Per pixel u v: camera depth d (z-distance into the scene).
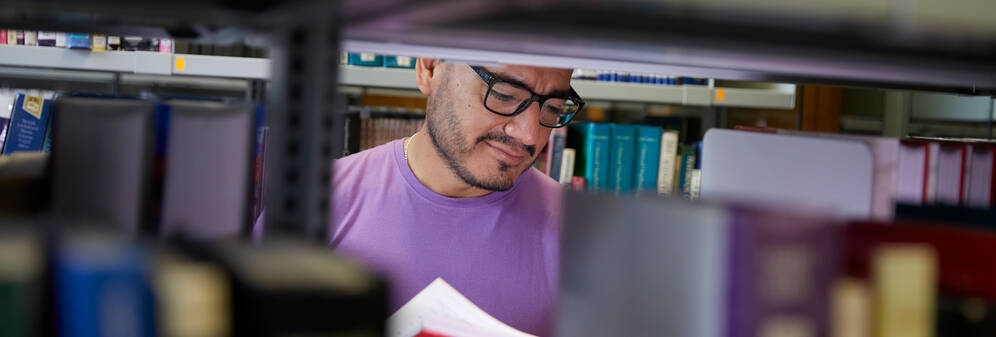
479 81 1.24
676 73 1.00
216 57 2.31
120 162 0.61
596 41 0.57
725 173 1.04
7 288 0.37
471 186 1.33
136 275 0.39
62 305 0.39
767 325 0.39
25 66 2.25
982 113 3.18
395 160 1.39
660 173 2.34
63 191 0.62
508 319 1.33
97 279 0.38
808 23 0.44
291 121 0.57
